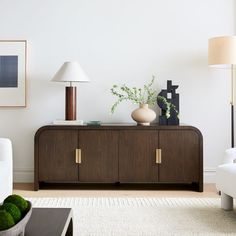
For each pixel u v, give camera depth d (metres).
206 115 4.20
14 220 1.47
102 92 4.19
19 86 4.15
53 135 3.78
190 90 4.19
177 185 4.07
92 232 2.48
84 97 4.18
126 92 4.13
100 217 2.82
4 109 4.18
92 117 4.18
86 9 4.16
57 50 4.17
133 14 4.17
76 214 2.89
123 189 3.87
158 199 3.42
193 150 3.78
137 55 4.18
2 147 2.98
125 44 4.18
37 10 4.15
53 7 4.16
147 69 4.18
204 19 4.18
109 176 3.79
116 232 2.48
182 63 4.18
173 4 4.17
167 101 4.00
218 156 4.20
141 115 3.84
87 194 3.63
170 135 3.78
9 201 1.58
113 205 3.19
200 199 3.42
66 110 3.94
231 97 4.18
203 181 4.02
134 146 3.78
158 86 4.18
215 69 4.18
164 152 3.78
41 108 4.19
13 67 4.15
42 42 4.16
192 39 4.18
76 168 3.78
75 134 3.78
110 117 4.18
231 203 3.02
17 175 4.17
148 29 4.18
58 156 3.78
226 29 4.17
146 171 3.78
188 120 4.20
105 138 3.78
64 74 3.81
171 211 2.99
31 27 4.16
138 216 2.85
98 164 3.78
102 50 4.17
